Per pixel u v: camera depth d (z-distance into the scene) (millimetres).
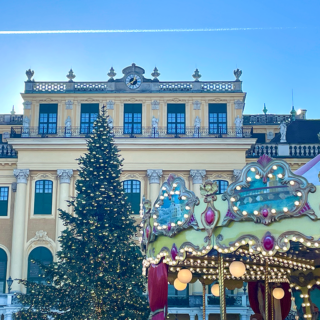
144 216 20000
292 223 14641
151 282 19531
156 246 18906
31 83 48438
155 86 48250
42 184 46375
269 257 19969
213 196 16219
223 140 46219
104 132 37594
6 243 45969
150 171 46000
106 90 48188
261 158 15133
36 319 33281
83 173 36438
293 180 14500
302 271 22344
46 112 47938
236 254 19844
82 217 35531
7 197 46812
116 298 33312
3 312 41531
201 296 43562
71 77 48719
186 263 21703
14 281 44062
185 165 46250
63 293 33406
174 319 43812
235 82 48344
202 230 16734
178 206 17312
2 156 47188
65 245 34875
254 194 15188
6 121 57406
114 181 36469
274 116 58750
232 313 42750
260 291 25812
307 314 22234
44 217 45781
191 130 47469
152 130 47031
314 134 52312
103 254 33812
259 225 15227
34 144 46375
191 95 47938
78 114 47875
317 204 14211
